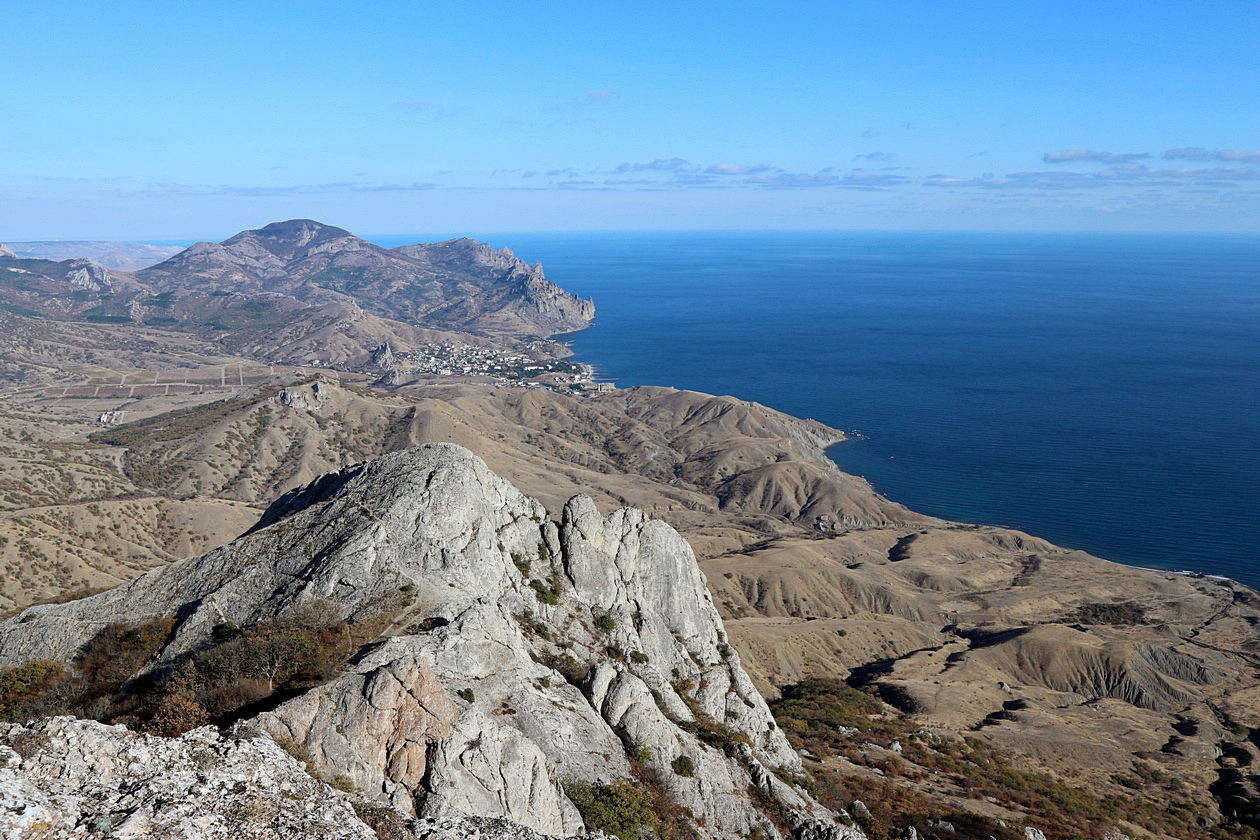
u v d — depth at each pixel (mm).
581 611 70000
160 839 23438
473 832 31625
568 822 42656
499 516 71062
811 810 61875
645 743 55031
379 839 28938
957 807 88250
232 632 54500
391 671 39438
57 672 55719
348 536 62344
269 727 36531
